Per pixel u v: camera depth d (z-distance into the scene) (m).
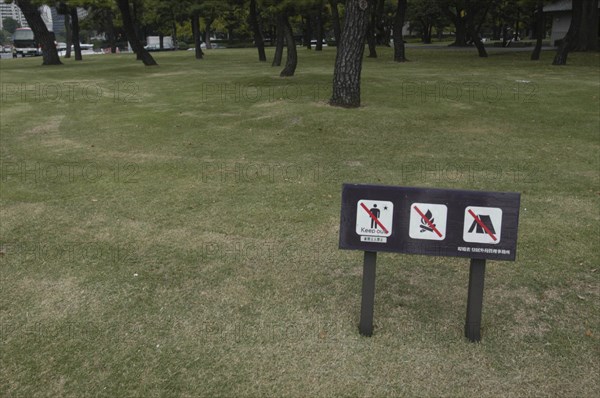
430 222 3.11
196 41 33.94
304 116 10.30
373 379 3.13
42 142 9.23
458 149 8.37
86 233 5.27
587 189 6.54
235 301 4.00
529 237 5.10
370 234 3.18
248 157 7.99
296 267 4.53
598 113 11.14
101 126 10.39
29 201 6.21
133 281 4.30
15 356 3.37
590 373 3.18
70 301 4.01
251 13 28.12
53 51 29.75
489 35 89.00
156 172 7.31
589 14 31.91
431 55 32.19
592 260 4.62
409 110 10.98
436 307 3.91
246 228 5.34
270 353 3.38
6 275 4.41
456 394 3.02
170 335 3.58
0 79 19.56
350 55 10.91
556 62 23.06
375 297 4.04
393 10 48.94
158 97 13.97
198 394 3.03
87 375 3.20
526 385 3.08
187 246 4.95
